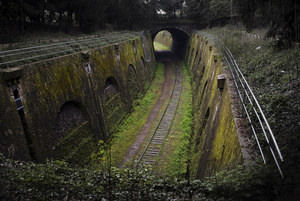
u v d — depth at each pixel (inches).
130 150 647.1
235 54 629.0
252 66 492.1
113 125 715.4
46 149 425.7
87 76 597.0
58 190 258.1
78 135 539.2
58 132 476.7
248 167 220.4
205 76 829.2
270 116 295.7
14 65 415.5
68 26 1059.9
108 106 713.6
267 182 196.5
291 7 253.6
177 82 1302.9
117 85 809.5
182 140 684.1
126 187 268.8
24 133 388.5
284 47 451.8
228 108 357.1
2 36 601.3
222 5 1307.8
